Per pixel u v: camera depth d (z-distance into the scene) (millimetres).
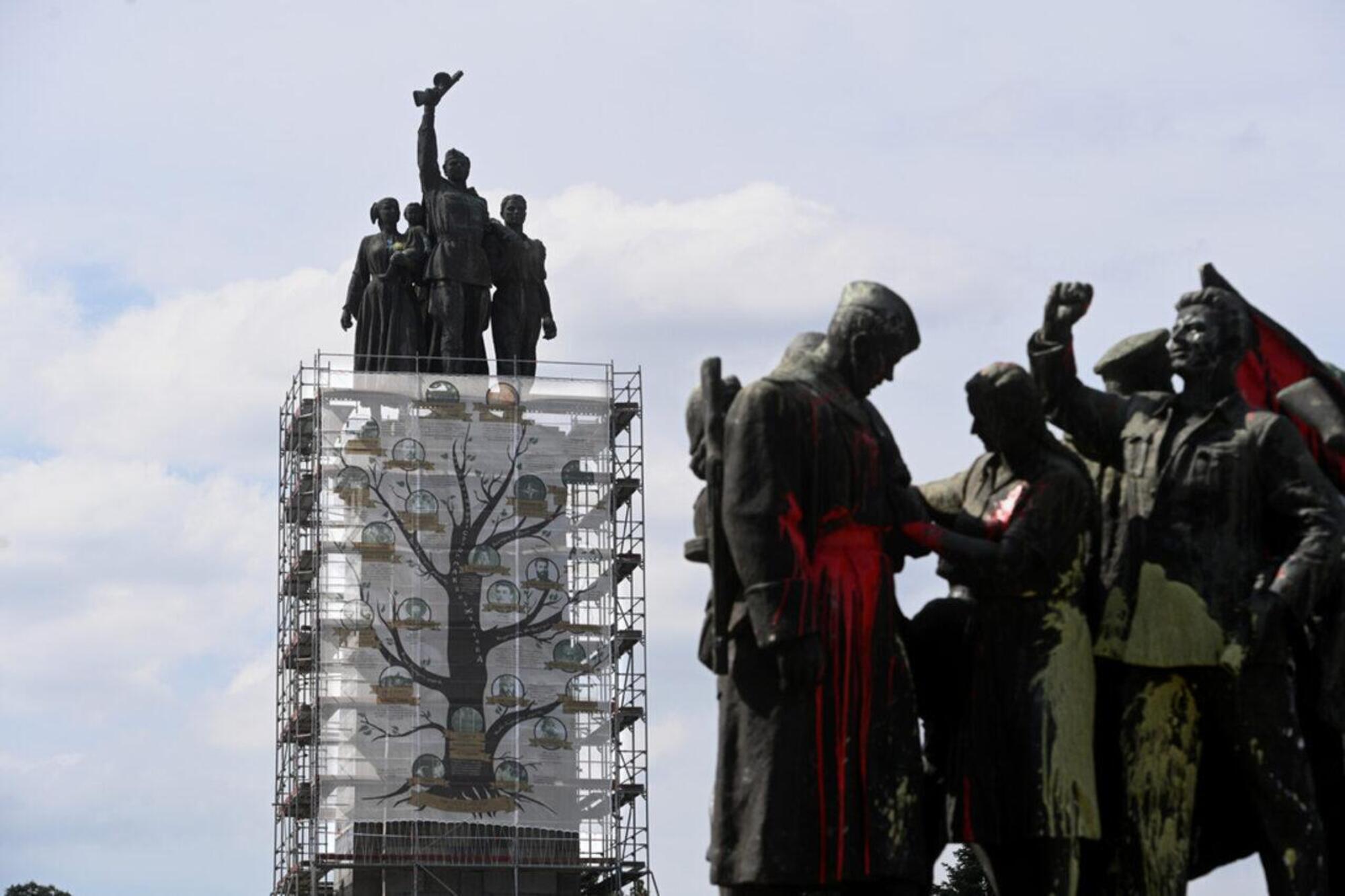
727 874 18688
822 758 18625
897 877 18672
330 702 122312
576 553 126062
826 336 19516
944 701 19875
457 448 125688
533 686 124125
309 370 126000
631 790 125375
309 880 124438
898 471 19453
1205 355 20031
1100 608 19875
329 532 124125
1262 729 19797
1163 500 19938
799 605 18531
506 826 122875
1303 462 19922
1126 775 19906
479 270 127750
